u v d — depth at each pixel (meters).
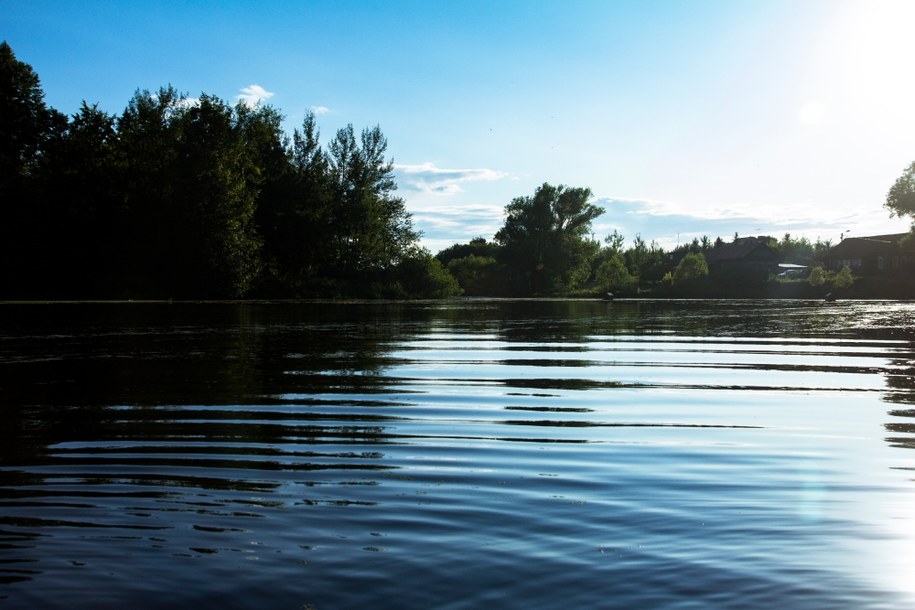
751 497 5.29
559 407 9.18
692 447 6.95
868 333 23.00
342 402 9.46
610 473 5.98
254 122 66.50
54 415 8.55
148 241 56.03
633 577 3.89
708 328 25.61
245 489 5.53
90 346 17.03
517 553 4.21
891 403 9.59
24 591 3.77
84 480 5.83
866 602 3.63
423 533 4.54
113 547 4.35
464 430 7.74
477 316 34.31
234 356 15.00
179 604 3.63
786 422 8.27
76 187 54.38
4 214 52.62
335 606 3.59
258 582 3.86
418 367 13.32
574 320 31.03
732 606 3.58
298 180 65.94
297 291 61.16
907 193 86.62
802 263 160.00
